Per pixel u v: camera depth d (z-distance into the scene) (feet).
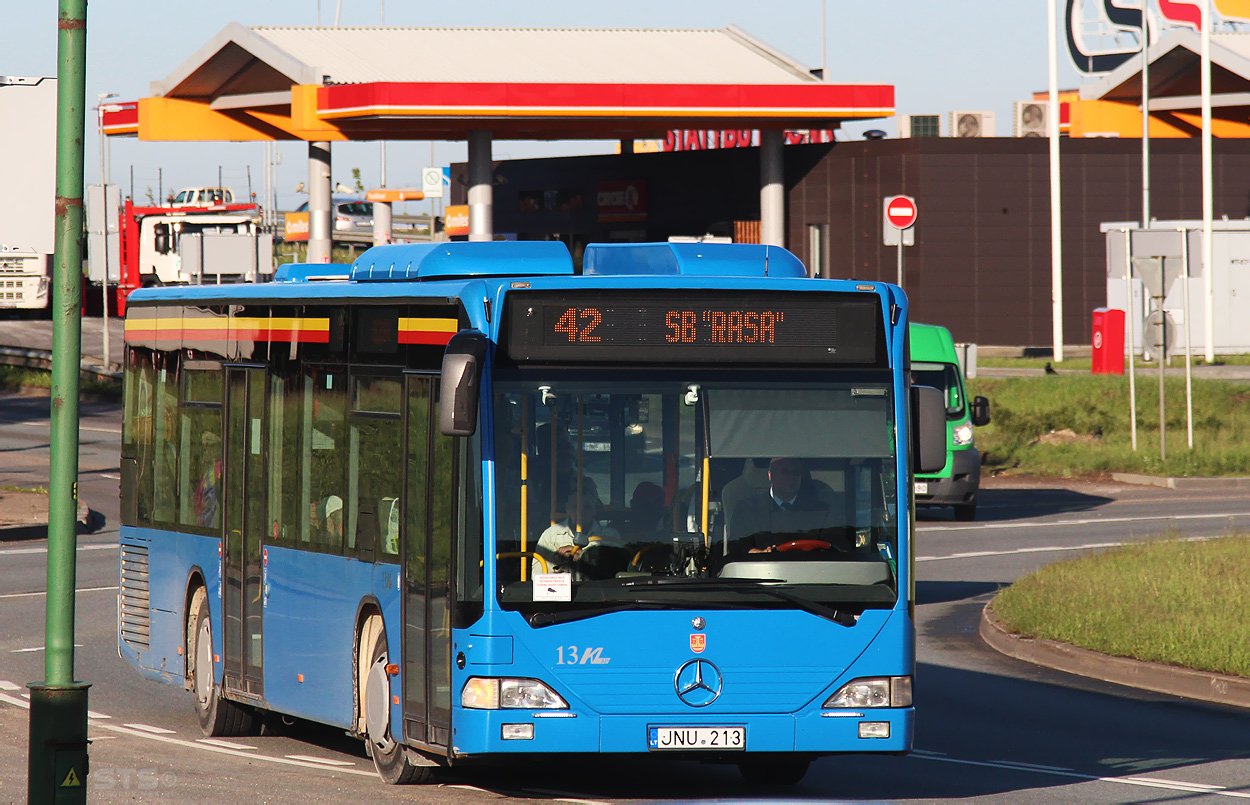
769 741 79.77
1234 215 492.54
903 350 83.97
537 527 79.00
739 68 414.62
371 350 90.68
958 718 112.57
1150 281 276.62
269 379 103.71
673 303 81.51
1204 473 286.46
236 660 107.04
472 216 411.75
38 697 61.87
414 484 84.79
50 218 115.85
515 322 80.18
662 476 80.48
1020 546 213.46
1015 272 477.36
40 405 409.08
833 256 485.15
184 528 115.65
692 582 79.46
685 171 496.23
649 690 78.89
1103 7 547.08
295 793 85.81
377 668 89.25
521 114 383.04
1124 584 152.25
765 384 82.02
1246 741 103.14
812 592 80.69
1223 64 454.40
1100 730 107.55
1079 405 327.67
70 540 62.64
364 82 379.96
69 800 61.93
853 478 82.12
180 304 118.42
